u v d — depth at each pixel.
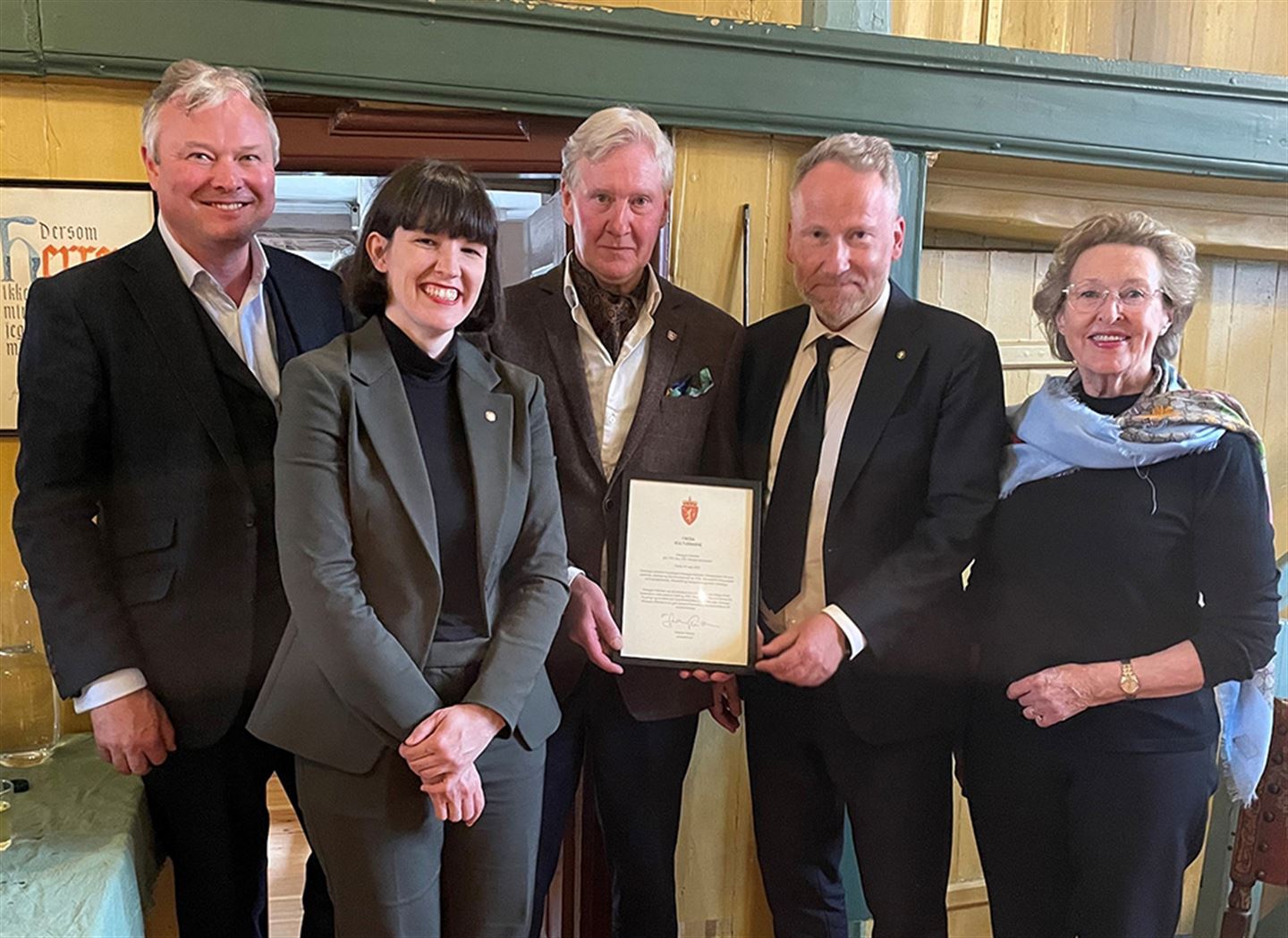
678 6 1.47
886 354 1.34
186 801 1.22
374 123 1.34
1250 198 1.71
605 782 1.39
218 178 1.14
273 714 1.06
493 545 1.06
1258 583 1.17
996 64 1.53
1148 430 1.20
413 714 1.00
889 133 1.52
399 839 1.03
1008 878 1.31
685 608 1.30
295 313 1.19
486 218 1.06
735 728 1.46
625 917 1.46
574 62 1.40
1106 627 1.23
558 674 1.28
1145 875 1.21
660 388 1.34
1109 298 1.21
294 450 1.01
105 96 1.29
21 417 1.17
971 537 1.31
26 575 1.32
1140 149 1.59
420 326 1.05
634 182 1.27
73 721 1.39
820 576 1.34
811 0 1.51
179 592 1.15
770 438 1.37
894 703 1.35
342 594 1.00
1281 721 1.46
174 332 1.17
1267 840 1.48
